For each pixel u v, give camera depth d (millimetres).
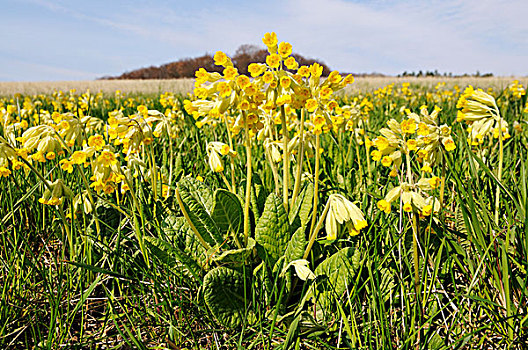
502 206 2205
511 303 1662
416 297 1597
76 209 2094
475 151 2975
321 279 1821
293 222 2094
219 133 4434
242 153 3512
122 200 2654
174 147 3994
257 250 1944
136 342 1525
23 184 2824
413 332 1547
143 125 2203
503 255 1532
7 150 1869
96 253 2111
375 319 1567
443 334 1671
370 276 1607
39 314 1849
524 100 5859
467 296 1523
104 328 1771
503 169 2549
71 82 36656
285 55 1667
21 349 1701
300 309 1708
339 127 3051
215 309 1724
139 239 1901
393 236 1982
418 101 9773
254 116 1831
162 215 2455
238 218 2031
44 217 2527
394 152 1801
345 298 1812
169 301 1766
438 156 1811
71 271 2020
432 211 1617
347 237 2143
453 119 5008
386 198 1713
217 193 1905
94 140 1894
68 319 1746
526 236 1577
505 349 1552
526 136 3293
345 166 3189
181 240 2008
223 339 1755
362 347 1531
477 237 1665
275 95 1688
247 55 54406
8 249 2289
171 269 1936
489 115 2105
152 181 2502
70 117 2039
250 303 1776
